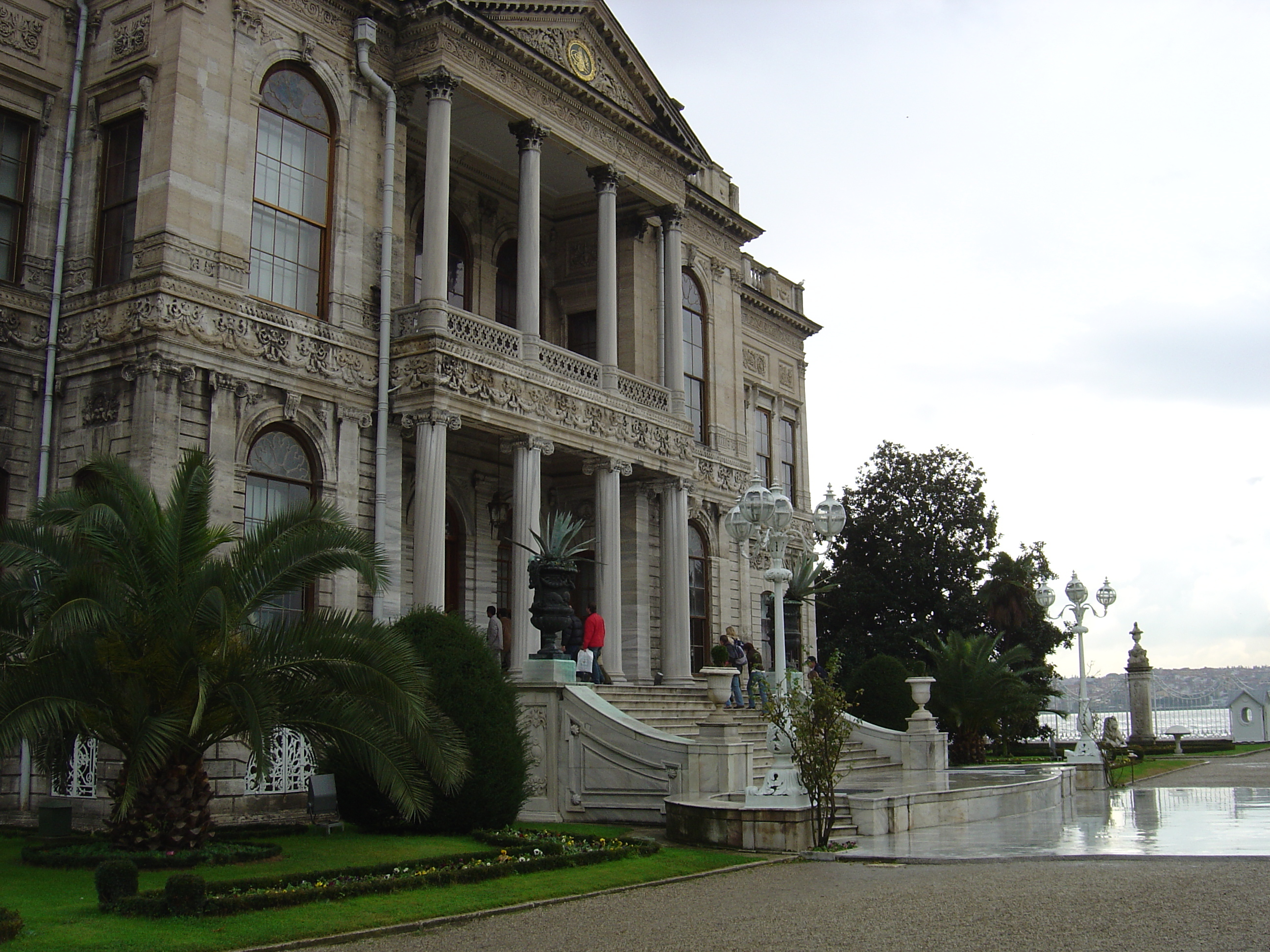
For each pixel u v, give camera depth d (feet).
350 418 80.43
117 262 74.84
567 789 70.03
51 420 73.20
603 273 101.60
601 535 96.73
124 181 75.46
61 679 45.88
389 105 86.48
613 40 102.99
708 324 124.77
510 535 104.06
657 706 89.71
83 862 47.34
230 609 47.44
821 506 64.28
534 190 93.91
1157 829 65.92
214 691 47.62
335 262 81.87
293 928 36.99
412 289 96.63
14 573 52.47
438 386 80.69
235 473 72.79
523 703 71.41
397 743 50.85
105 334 71.82
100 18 77.71
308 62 81.76
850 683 120.67
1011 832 65.00
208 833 50.21
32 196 75.25
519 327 92.58
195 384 71.77
